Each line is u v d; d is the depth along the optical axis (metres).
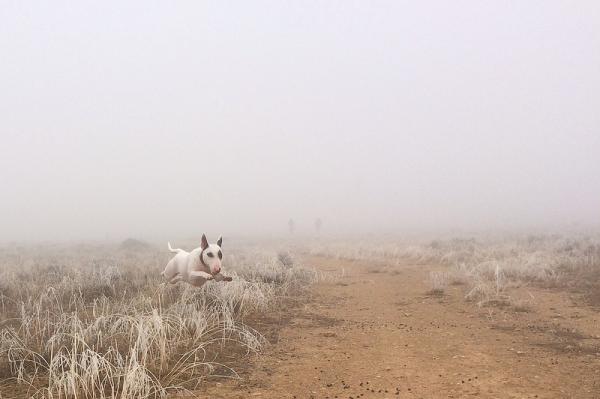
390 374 6.09
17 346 6.54
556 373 6.06
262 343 7.49
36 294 11.36
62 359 6.04
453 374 6.07
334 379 5.89
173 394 5.28
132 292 11.56
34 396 5.12
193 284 8.87
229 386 5.58
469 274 14.52
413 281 14.92
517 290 12.37
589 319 9.16
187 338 7.28
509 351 7.14
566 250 19.73
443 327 8.79
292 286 13.20
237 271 14.40
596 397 5.22
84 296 11.03
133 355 5.40
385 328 8.71
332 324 9.02
